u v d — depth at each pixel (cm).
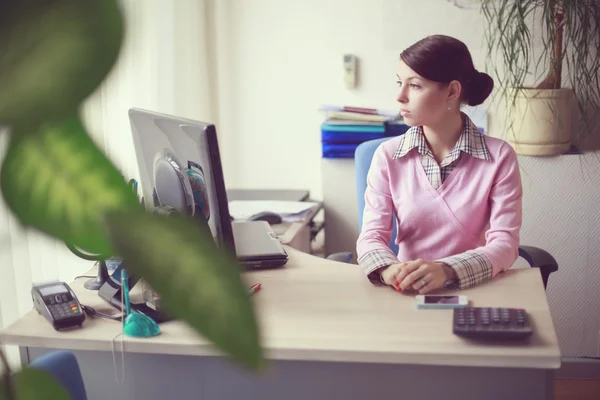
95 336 153
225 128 338
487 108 311
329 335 150
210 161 152
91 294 179
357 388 150
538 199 293
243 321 32
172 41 296
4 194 33
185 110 311
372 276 184
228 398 156
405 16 313
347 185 308
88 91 30
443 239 213
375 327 154
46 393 42
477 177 210
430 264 177
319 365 150
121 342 150
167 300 32
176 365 157
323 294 174
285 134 335
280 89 331
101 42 29
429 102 208
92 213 33
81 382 129
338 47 322
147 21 277
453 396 147
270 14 324
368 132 301
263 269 192
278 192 319
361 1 316
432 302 165
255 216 249
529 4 286
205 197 158
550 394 144
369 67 321
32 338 154
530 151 289
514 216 204
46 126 33
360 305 167
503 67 307
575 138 304
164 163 165
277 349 144
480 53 310
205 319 32
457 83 207
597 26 287
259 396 154
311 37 323
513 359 140
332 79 326
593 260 294
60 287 166
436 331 151
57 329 156
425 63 205
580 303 297
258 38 327
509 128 295
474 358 141
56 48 30
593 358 299
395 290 176
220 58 331
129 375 159
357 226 312
